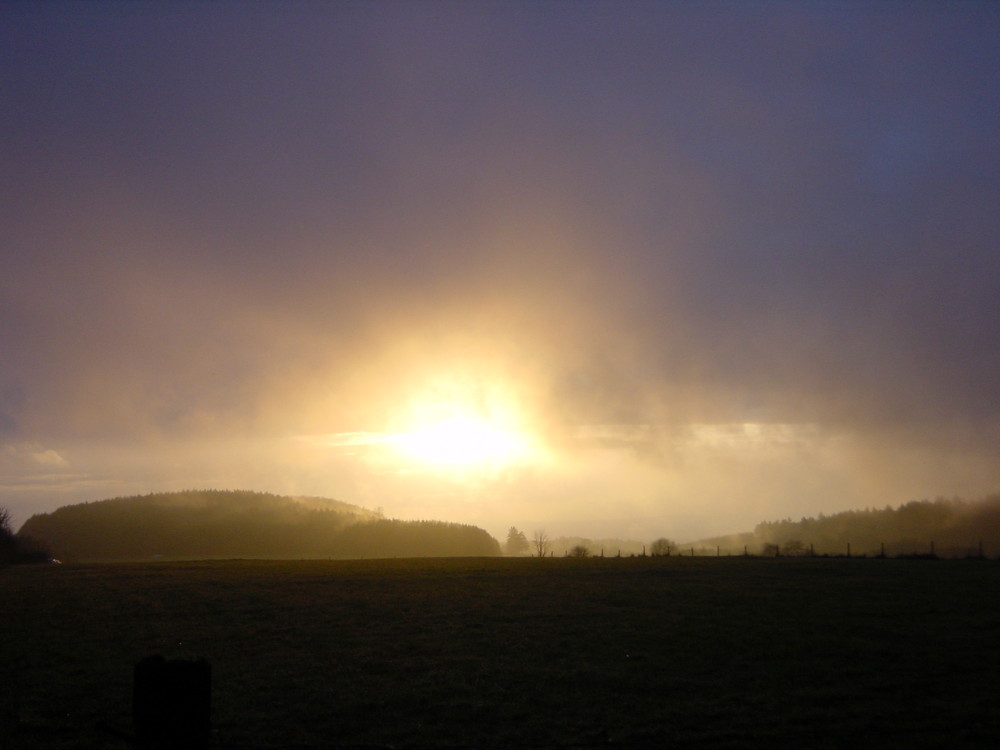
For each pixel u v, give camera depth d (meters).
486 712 14.57
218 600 30.02
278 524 130.00
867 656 17.95
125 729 14.06
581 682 16.58
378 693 16.05
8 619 26.00
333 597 30.47
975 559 48.47
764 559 48.34
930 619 22.39
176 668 8.25
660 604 26.94
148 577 39.50
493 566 44.28
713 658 18.38
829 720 13.34
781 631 21.19
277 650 20.58
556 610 26.14
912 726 12.88
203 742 8.23
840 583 31.70
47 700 15.95
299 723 14.18
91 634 23.09
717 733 12.83
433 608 27.14
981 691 14.87
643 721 13.70
